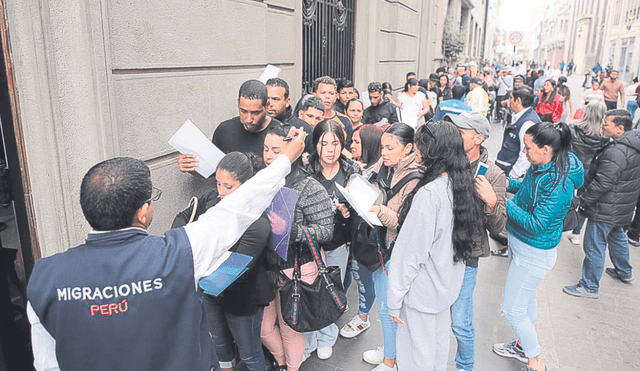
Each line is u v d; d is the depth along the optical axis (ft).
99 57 7.61
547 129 8.15
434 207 6.86
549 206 8.18
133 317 4.16
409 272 7.15
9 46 6.81
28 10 6.77
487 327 11.73
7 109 7.00
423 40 39.04
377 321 12.03
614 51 129.08
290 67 16.22
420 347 7.59
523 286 8.88
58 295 4.09
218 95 11.35
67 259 4.22
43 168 7.34
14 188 7.30
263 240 7.06
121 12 8.10
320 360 10.36
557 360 10.50
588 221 13.29
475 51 125.08
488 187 7.36
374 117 18.95
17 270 7.59
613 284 14.44
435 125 6.95
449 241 7.07
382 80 27.43
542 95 26.40
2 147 7.14
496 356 10.61
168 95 9.57
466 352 8.75
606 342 11.23
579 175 8.38
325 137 9.05
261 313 8.25
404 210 7.40
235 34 11.81
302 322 8.40
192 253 4.40
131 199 4.28
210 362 4.93
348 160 9.89
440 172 7.00
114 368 4.25
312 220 8.37
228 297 7.81
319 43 19.33
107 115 7.84
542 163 8.40
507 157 16.29
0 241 7.36
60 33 7.30
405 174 8.21
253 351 8.32
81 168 7.85
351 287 13.92
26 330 7.88
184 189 10.49
